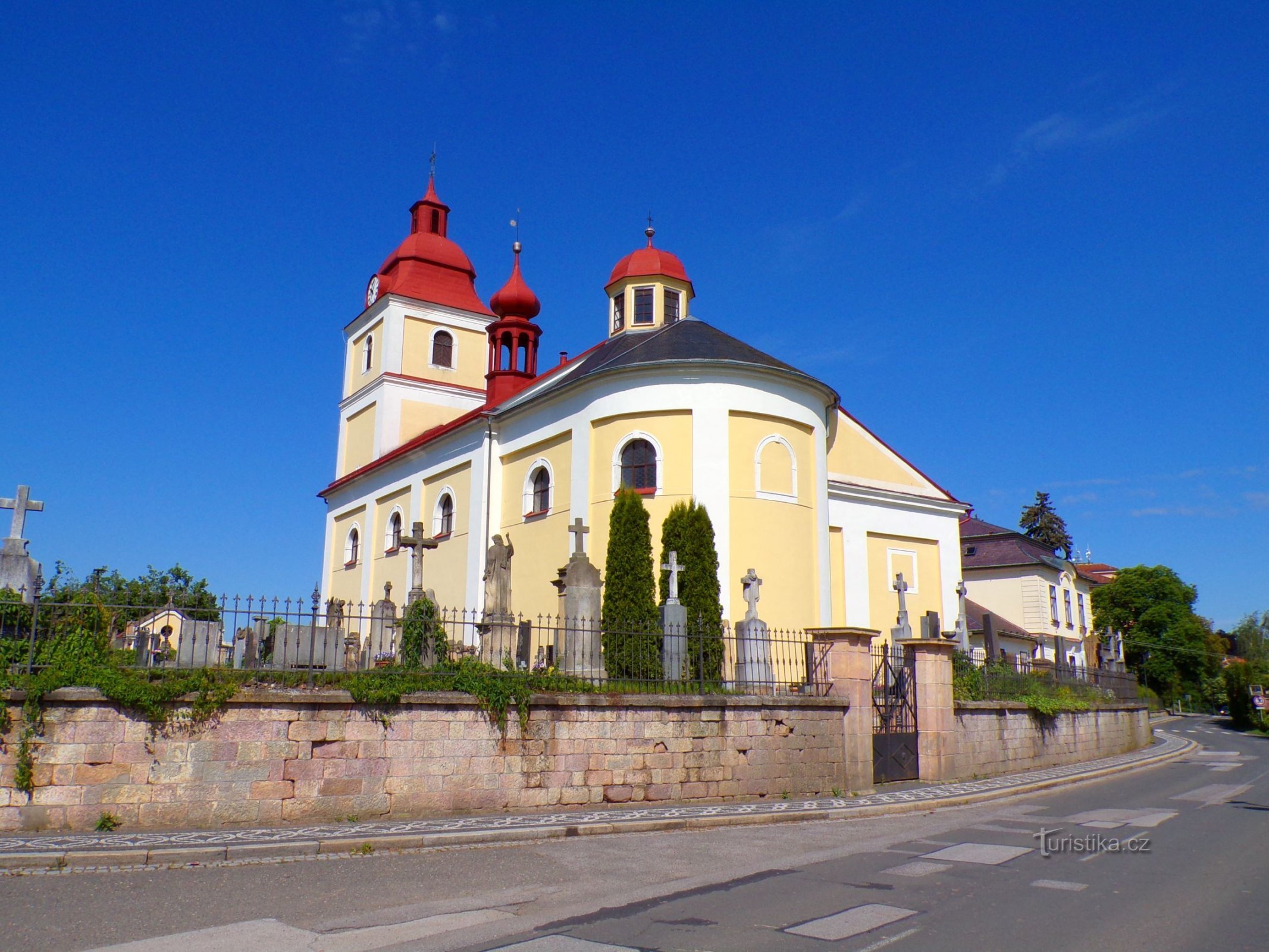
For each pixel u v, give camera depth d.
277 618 12.72
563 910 8.26
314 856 10.53
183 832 11.22
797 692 17.00
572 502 25.77
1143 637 69.44
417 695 12.86
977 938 7.18
